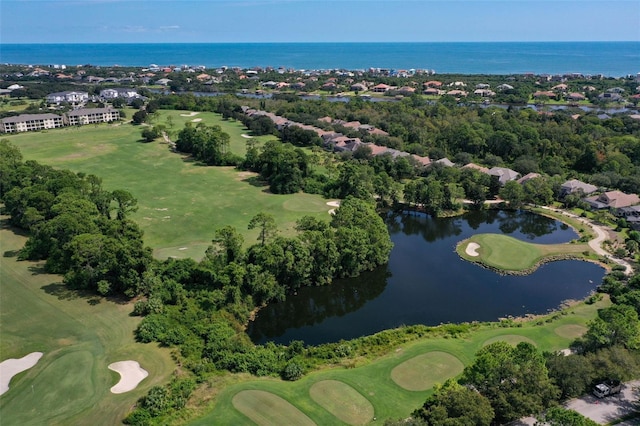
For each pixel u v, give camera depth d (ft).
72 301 248.93
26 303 246.06
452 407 150.00
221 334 219.20
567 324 233.35
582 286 284.82
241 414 170.40
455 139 571.69
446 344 215.51
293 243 274.98
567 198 416.87
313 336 239.91
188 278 258.57
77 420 169.07
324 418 168.76
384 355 210.79
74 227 280.92
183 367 198.90
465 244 347.15
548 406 159.63
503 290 282.15
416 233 378.73
